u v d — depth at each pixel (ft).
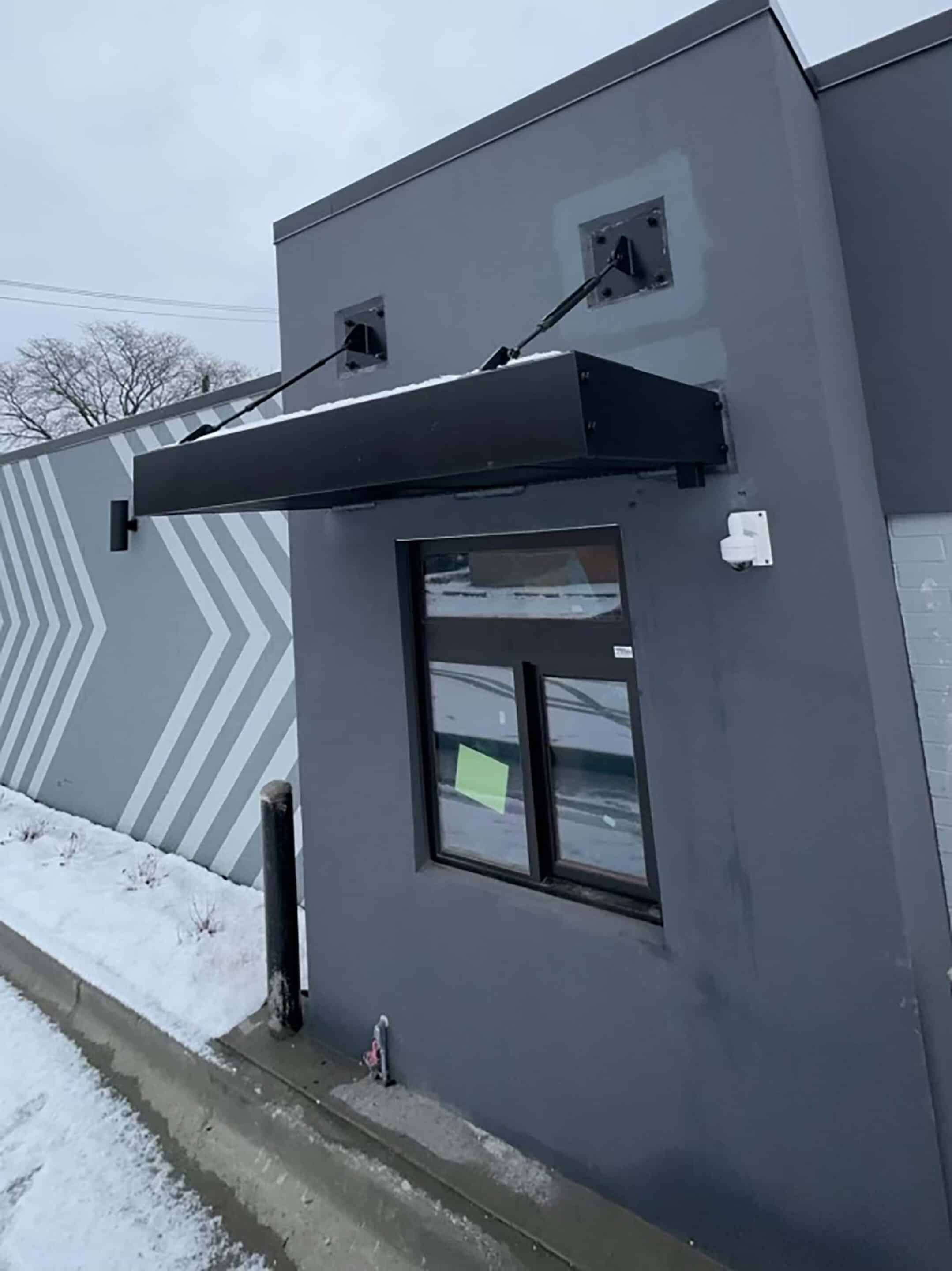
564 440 4.28
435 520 8.13
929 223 6.23
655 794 6.72
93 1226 7.78
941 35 6.13
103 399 108.06
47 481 19.69
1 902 14.37
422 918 8.53
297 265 9.15
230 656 15.08
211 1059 9.52
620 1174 7.07
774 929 6.11
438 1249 6.95
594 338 6.77
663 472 6.48
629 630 7.20
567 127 6.89
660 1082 6.79
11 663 21.68
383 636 8.77
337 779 9.35
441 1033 8.41
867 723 5.64
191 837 15.96
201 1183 8.25
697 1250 6.60
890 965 5.62
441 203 7.77
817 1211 6.01
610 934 7.07
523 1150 7.75
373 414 5.30
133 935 12.82
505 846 8.34
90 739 18.66
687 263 6.26
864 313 6.55
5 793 21.29
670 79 6.32
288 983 9.89
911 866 5.89
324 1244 7.34
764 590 6.04
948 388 6.18
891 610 6.46
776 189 5.82
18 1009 11.69
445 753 8.83
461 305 7.61
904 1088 5.59
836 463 5.67
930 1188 5.53
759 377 5.96
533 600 7.95
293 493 5.91
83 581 18.70
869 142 6.48
